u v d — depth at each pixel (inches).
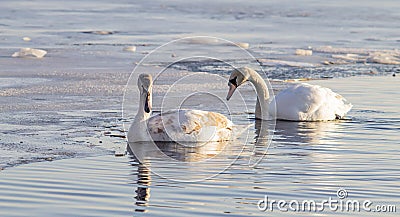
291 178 839.7
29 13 3152.1
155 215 703.7
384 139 1068.5
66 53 2058.3
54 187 789.2
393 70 1870.1
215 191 785.6
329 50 2225.6
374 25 2955.2
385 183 821.9
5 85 1519.4
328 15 3294.8
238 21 3002.0
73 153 957.8
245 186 803.4
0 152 954.1
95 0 3914.9
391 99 1419.8
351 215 712.4
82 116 1222.9
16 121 1167.0
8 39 2333.9
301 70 1846.7
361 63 1996.8
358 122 1207.6
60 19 2965.1
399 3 3863.2
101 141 1036.5
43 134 1074.7
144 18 3061.0
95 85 1547.7
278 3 3836.1
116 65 1856.5
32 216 693.9
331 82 1651.1
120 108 1304.1
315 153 971.3
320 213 716.7
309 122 1212.5
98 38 2420.0
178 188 794.8
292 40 2465.6
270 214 711.1
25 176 833.5
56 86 1520.7
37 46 2190.0
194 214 707.4
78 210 714.2
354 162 921.5
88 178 829.8
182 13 3297.2
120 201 745.0
